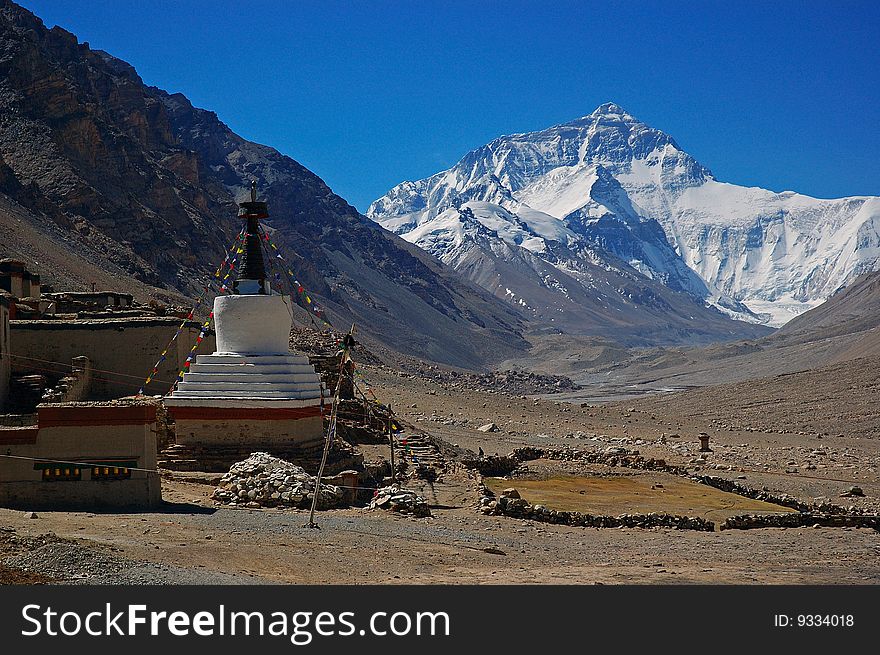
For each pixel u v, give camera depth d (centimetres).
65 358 4844
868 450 8212
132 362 4856
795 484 5631
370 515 3450
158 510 3177
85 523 2822
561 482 4731
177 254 15938
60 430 3158
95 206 15112
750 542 3538
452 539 3125
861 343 18900
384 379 9956
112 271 13400
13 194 13912
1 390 4466
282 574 2428
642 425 9338
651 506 4150
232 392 4169
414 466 4725
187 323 4941
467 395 9969
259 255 4469
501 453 6081
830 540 3666
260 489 3512
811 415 10875
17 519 2762
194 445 4141
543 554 3028
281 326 4362
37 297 5784
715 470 6103
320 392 4388
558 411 9788
